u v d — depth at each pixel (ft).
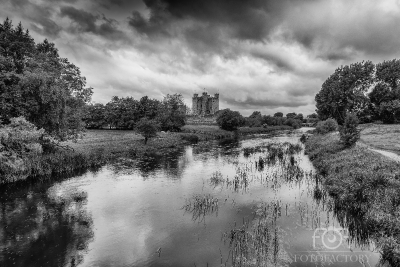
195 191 56.39
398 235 28.94
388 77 176.24
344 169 56.18
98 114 239.50
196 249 31.63
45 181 63.16
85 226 38.58
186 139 174.09
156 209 45.47
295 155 107.34
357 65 185.57
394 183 40.24
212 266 27.99
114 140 139.03
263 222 39.11
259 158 95.09
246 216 41.88
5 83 75.15
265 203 47.93
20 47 84.28
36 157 69.05
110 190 56.95
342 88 186.09
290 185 60.18
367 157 59.52
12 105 73.00
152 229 37.50
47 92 75.56
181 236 35.19
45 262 29.09
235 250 31.04
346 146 81.05
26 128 66.69
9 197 51.44
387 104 164.45
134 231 36.94
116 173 73.10
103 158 88.43
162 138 157.28
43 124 78.54
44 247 32.40
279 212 42.70
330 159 72.90
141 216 42.34
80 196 52.54
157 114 226.99
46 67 83.66
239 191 56.03
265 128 315.58
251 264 28.04
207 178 68.18
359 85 185.47
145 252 31.17
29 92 74.23
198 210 44.68
